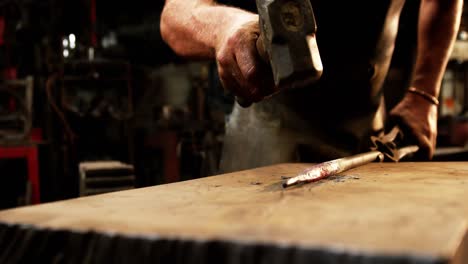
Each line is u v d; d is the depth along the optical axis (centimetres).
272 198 95
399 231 74
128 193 102
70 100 492
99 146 512
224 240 74
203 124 498
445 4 182
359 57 157
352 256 69
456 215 81
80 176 316
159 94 616
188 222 81
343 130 164
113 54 586
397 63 208
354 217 81
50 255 81
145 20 611
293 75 92
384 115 204
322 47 154
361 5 150
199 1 135
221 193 101
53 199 482
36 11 455
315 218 81
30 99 432
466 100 502
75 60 477
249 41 103
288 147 161
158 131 553
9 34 464
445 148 389
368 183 108
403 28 202
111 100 507
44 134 482
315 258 70
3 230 84
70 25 471
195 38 127
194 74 577
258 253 72
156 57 629
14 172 467
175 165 528
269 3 92
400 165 136
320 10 150
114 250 78
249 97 109
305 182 109
